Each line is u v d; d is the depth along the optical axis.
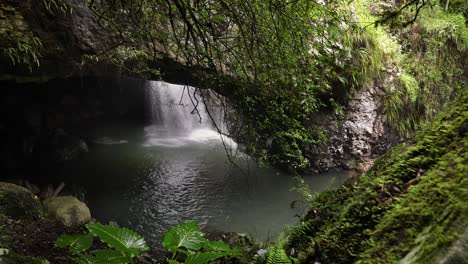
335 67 6.33
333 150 8.20
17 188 4.79
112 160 9.92
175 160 9.95
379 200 1.47
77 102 11.17
